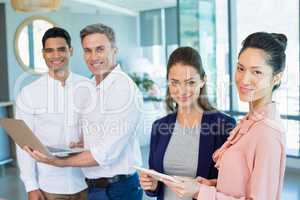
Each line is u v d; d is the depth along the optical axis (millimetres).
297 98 5137
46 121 2133
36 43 6758
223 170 1362
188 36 6074
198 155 1672
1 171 5465
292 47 5242
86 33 1912
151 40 9617
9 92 6422
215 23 5980
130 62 9250
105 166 1903
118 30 9320
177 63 1656
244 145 1315
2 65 6484
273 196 1258
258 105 1330
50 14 7168
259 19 5637
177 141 1729
